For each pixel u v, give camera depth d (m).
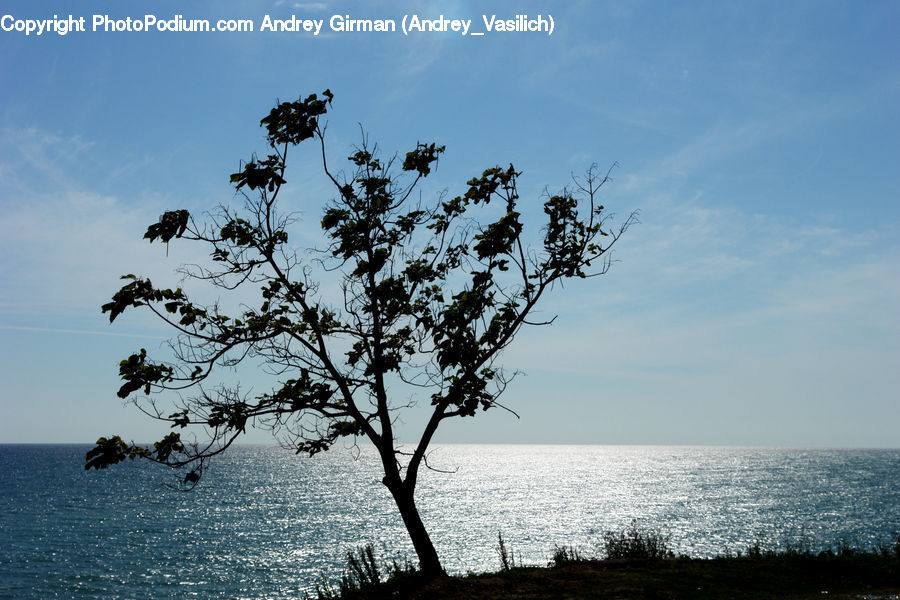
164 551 57.81
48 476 161.75
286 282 15.66
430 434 15.80
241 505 100.19
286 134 16.03
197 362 14.36
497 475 197.62
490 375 16.48
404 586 14.54
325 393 15.06
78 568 49.56
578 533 68.44
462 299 15.98
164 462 13.83
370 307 16.28
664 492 125.81
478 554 55.59
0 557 53.22
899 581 14.38
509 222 16.33
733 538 62.56
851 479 164.12
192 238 15.01
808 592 13.30
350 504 103.06
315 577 46.75
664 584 13.66
